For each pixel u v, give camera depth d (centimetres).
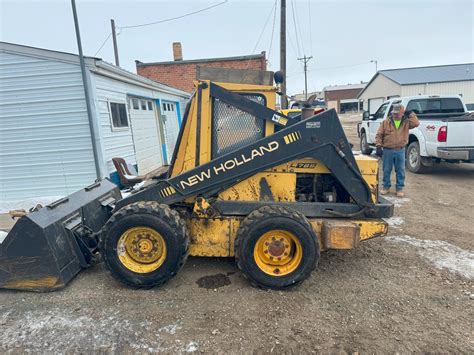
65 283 331
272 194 354
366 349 248
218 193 353
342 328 272
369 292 325
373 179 359
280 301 310
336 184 374
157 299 315
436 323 277
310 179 375
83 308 302
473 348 248
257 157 335
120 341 259
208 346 253
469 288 329
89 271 369
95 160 646
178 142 365
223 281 346
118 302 311
